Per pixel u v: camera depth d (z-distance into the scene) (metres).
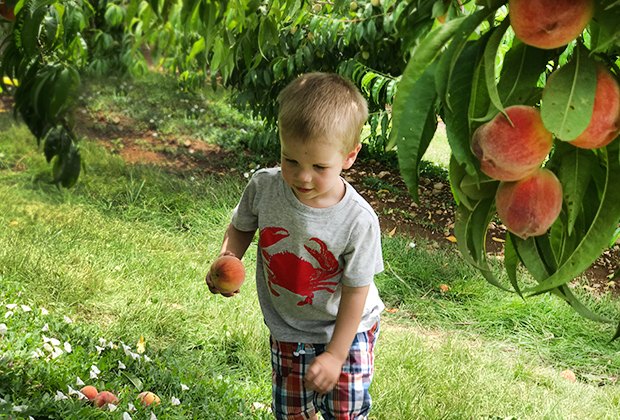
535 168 1.12
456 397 3.92
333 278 2.47
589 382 4.63
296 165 2.13
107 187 6.79
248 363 4.05
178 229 6.36
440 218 7.36
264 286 2.64
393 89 6.05
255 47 2.34
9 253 4.71
